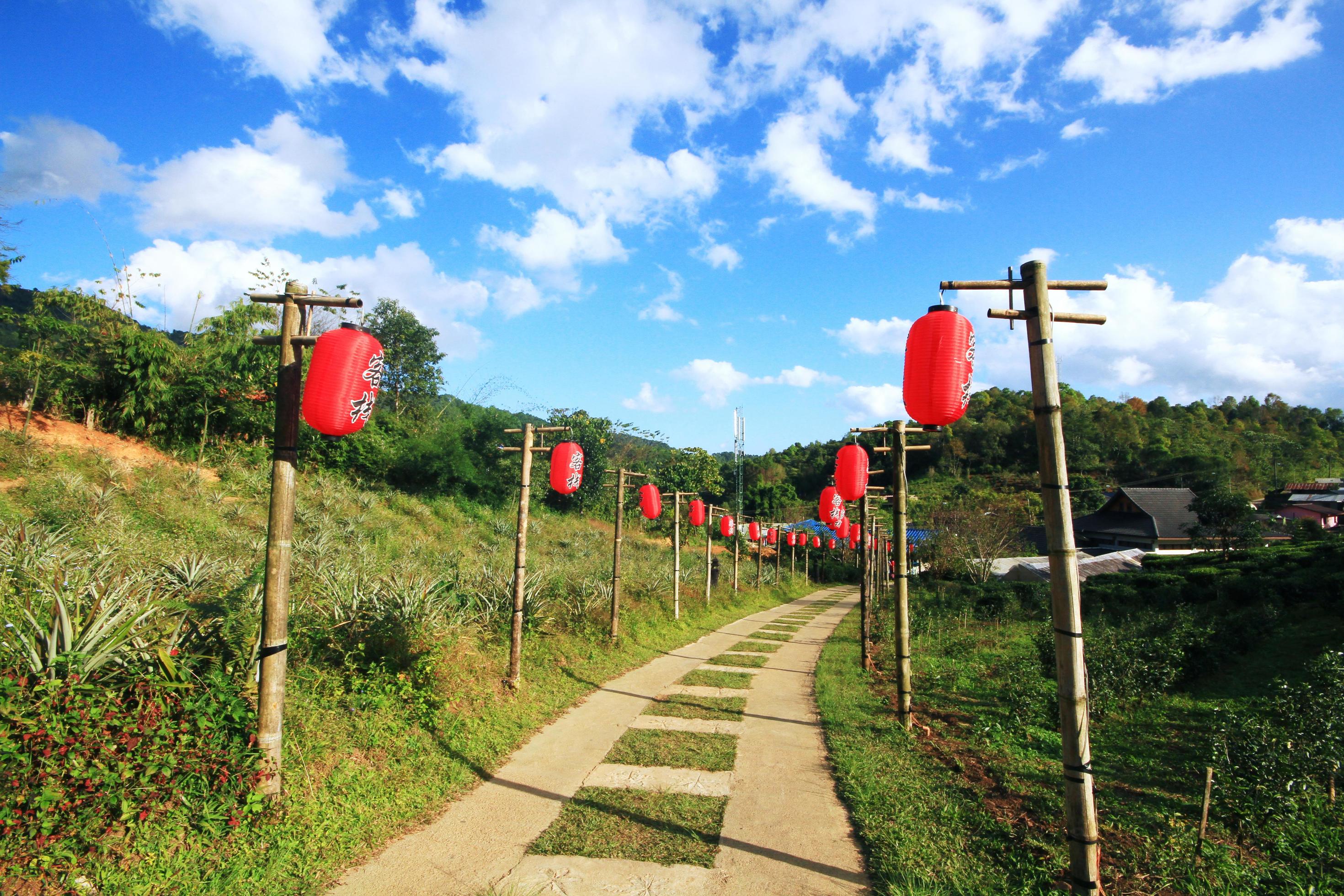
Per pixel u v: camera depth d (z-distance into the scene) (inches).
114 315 563.8
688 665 413.1
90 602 194.2
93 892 124.3
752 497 1829.5
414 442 768.3
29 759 125.3
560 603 427.2
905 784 213.0
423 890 144.3
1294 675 312.0
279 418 171.0
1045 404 140.6
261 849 149.9
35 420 478.3
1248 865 160.1
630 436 1285.7
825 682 375.2
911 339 168.2
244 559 348.5
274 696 166.7
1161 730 273.7
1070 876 139.1
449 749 221.3
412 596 284.0
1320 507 1131.3
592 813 187.2
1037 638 418.9
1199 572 573.0
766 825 182.9
